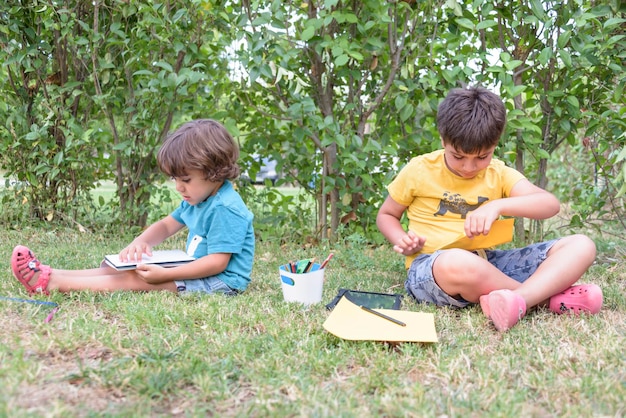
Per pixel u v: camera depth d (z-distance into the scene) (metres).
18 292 2.11
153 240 2.48
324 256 3.21
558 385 1.43
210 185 2.28
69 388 1.35
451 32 3.23
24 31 3.48
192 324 1.83
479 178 2.34
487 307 1.95
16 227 3.68
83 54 3.56
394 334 1.76
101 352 1.58
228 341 1.68
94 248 3.16
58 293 2.09
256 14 3.32
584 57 2.96
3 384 1.32
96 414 1.22
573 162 5.12
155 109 3.56
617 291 2.37
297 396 1.36
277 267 2.90
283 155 3.73
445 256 2.08
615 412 1.30
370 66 3.39
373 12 3.32
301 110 3.29
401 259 3.09
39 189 3.74
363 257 3.02
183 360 1.52
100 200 3.79
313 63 3.49
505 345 1.69
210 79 3.61
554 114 3.26
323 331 1.81
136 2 3.33
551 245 2.18
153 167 3.70
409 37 3.38
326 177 3.47
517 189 2.31
